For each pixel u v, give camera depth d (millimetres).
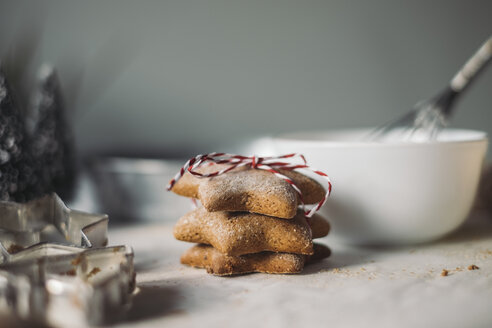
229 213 255
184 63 527
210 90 535
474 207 377
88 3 508
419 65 570
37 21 499
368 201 284
